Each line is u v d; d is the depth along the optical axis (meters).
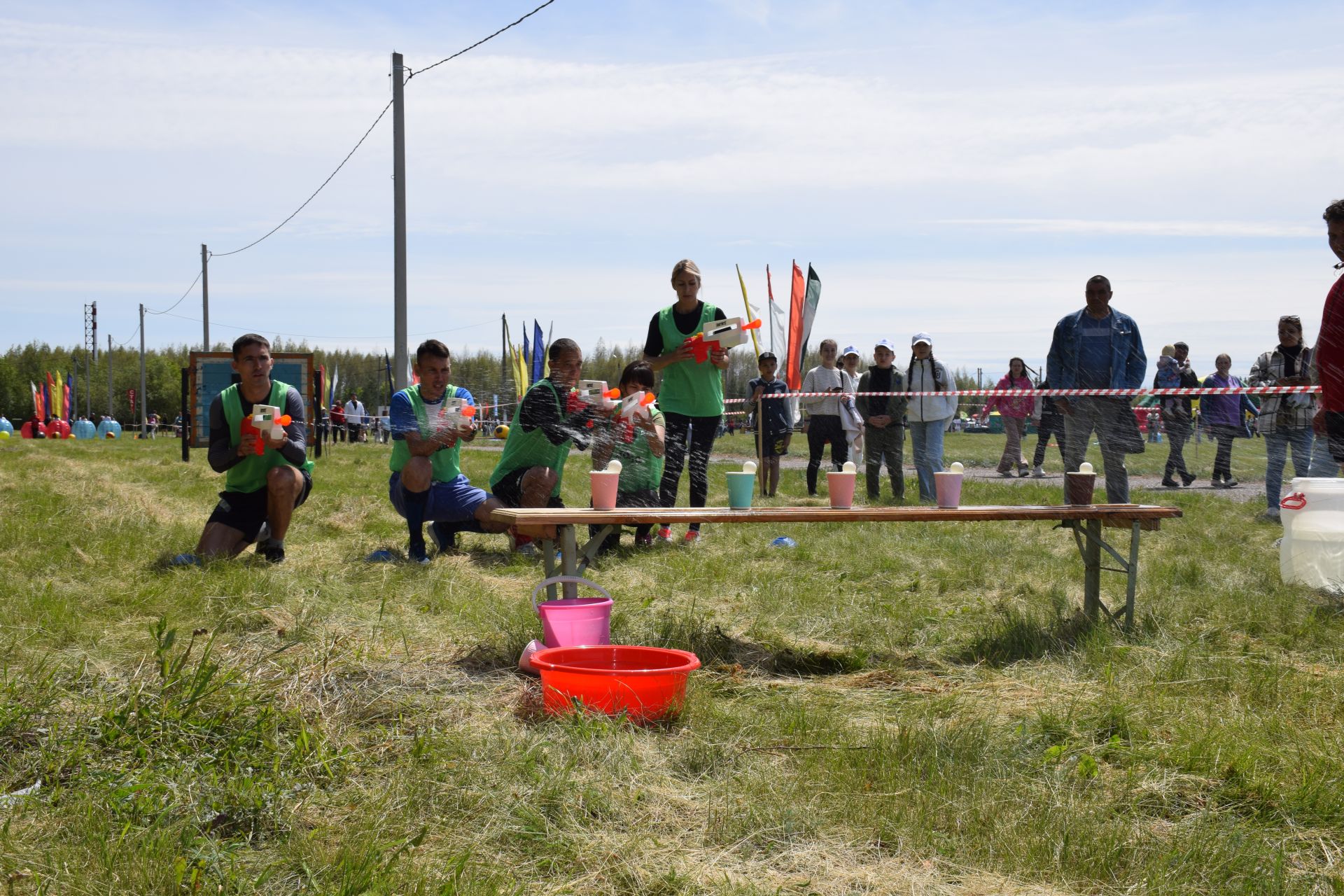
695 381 7.43
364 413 34.97
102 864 2.20
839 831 2.54
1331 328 5.07
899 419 10.99
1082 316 7.43
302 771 2.75
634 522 4.22
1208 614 5.03
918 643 4.58
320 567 6.09
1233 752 3.02
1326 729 3.29
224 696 3.12
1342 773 2.88
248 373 6.29
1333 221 4.92
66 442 27.83
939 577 6.07
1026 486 12.42
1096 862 2.38
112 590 5.04
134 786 2.54
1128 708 3.42
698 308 7.41
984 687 3.93
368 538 7.60
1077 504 4.90
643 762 2.96
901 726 3.19
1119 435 7.48
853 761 2.96
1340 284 5.03
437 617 4.75
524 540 6.86
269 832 2.45
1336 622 4.89
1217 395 13.26
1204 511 9.57
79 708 3.03
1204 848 2.43
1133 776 2.88
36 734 2.85
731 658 4.34
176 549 6.36
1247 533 8.08
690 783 2.87
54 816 2.46
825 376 11.12
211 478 12.82
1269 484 9.12
